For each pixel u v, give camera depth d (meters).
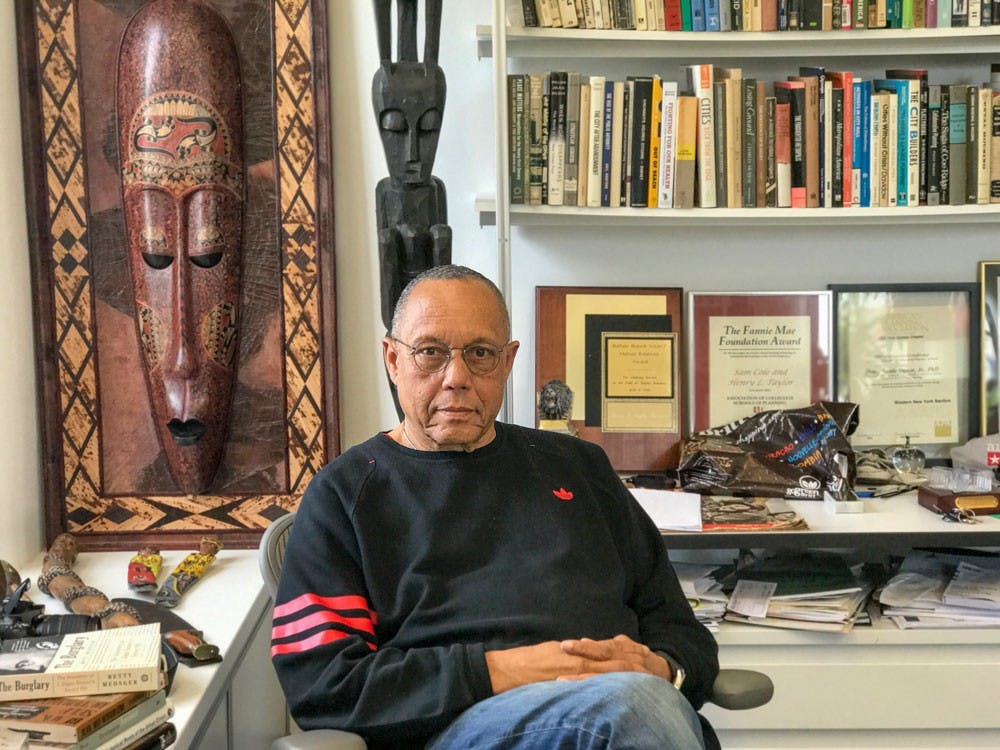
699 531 2.18
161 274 2.48
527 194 2.44
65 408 2.52
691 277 2.72
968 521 2.23
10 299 2.37
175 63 2.44
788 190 2.47
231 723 1.92
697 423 2.67
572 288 2.65
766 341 2.66
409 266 2.42
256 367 2.56
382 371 2.71
